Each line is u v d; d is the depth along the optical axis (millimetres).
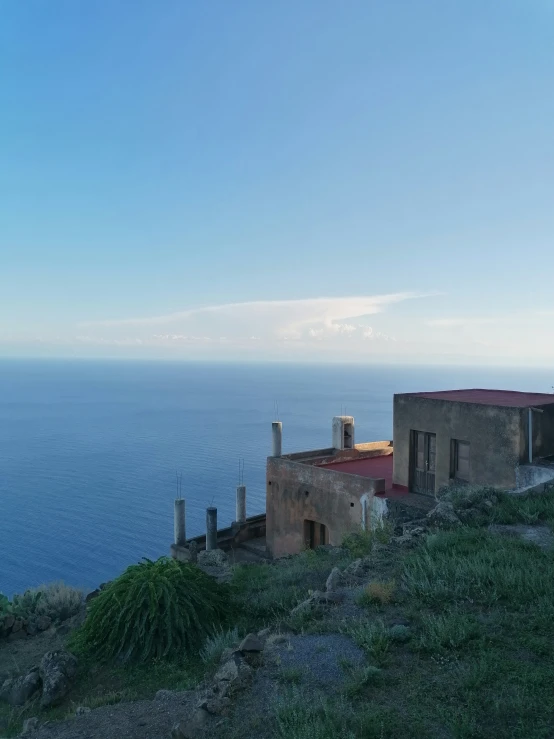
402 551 11320
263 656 7129
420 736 5105
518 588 8312
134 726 6426
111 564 61844
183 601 10102
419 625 7617
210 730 5668
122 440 176125
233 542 24375
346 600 8984
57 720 7500
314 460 23469
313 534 20594
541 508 13281
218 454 145125
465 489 14961
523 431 15992
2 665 11953
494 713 5379
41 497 94125
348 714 5500
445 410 17656
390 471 21938
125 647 9750
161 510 84125
